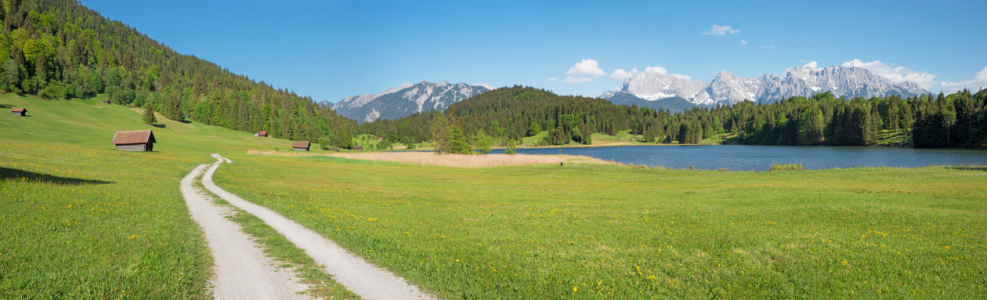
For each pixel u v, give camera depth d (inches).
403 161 3117.6
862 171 1911.9
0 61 6225.4
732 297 388.8
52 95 6215.6
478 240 592.1
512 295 377.7
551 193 1376.7
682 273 451.5
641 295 386.6
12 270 361.1
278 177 1608.0
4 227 494.0
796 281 426.0
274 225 647.8
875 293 396.5
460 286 392.2
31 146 1995.6
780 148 5974.4
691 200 1095.0
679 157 4537.4
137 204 759.7
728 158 4215.1
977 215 762.2
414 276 414.0
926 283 418.9
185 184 1236.5
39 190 768.3
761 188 1296.8
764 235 628.7
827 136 6343.5
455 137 4845.0
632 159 4279.0
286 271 420.2
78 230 521.3
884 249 536.7
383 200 1066.7
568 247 555.2
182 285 366.6
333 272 422.3
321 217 724.0
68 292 331.9
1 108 4899.1
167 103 6968.5
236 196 995.3
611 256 513.7
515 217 812.0
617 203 1054.4
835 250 535.5
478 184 1737.2
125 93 7367.1
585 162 3319.4
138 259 419.5
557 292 385.1
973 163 2861.7
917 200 962.7
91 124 5344.5
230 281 387.5
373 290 376.2
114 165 1560.0
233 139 6195.9
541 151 7785.4
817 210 845.2
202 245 511.2
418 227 676.7
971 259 489.4
